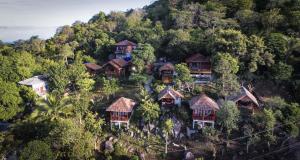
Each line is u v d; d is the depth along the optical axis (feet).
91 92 198.08
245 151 148.25
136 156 145.79
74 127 147.84
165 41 233.55
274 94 181.88
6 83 184.14
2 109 173.68
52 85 194.90
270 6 254.27
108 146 154.10
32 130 166.30
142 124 163.73
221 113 149.89
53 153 137.69
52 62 238.27
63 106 177.78
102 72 227.20
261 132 150.61
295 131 142.72
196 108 156.25
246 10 249.55
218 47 190.39
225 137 153.99
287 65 181.57
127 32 268.82
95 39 273.95
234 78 177.06
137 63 201.05
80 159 138.31
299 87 175.01
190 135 157.48
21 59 225.35
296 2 240.12
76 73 199.21
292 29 224.12
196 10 270.05
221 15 253.85
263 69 193.77
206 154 147.84
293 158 145.07
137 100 179.01
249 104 162.81
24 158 130.62
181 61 216.54
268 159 145.18
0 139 157.99
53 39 312.91
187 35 222.28
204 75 199.93
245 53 184.65
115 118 163.22
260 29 231.09
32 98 189.67
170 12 288.51
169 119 155.84
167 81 193.57
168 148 153.07
